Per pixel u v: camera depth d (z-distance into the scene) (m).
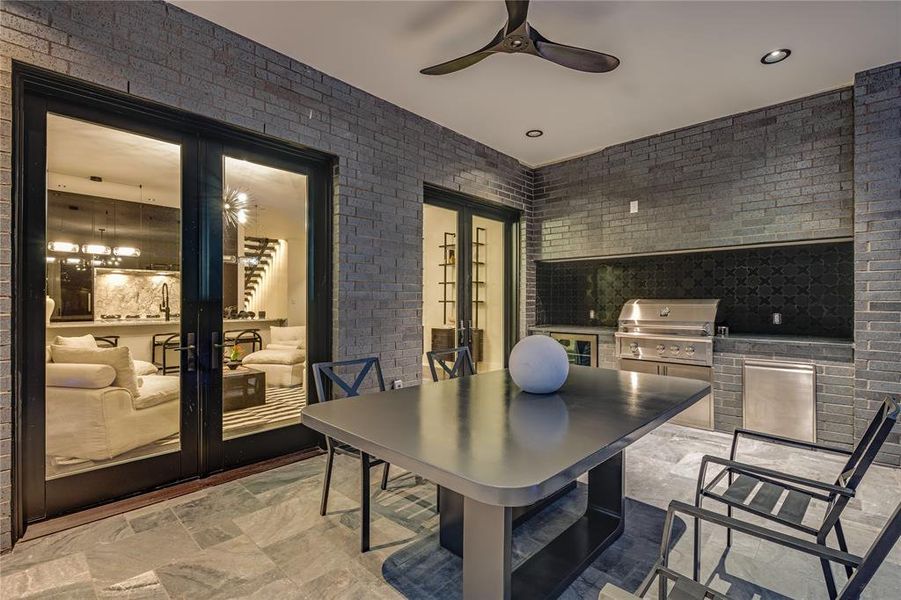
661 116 3.84
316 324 3.33
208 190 2.80
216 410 2.85
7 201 1.99
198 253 2.76
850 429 3.22
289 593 1.72
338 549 2.02
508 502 1.04
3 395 1.98
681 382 2.37
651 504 2.48
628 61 2.96
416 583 1.79
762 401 3.58
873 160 3.07
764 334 4.03
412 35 2.73
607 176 4.63
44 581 1.78
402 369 3.73
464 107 3.70
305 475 2.85
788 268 3.99
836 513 1.53
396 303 3.70
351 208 3.38
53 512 2.25
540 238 5.20
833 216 3.35
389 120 3.63
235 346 2.93
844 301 3.71
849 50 2.82
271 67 2.90
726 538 2.11
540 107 3.69
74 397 2.31
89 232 2.37
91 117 2.35
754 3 2.38
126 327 2.49
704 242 3.98
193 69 2.55
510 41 2.17
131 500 2.46
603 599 0.93
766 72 3.10
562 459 1.24
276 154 3.11
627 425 1.57
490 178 4.64
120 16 2.30
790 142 3.54
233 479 2.77
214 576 1.82
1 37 1.97
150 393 2.59
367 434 1.46
